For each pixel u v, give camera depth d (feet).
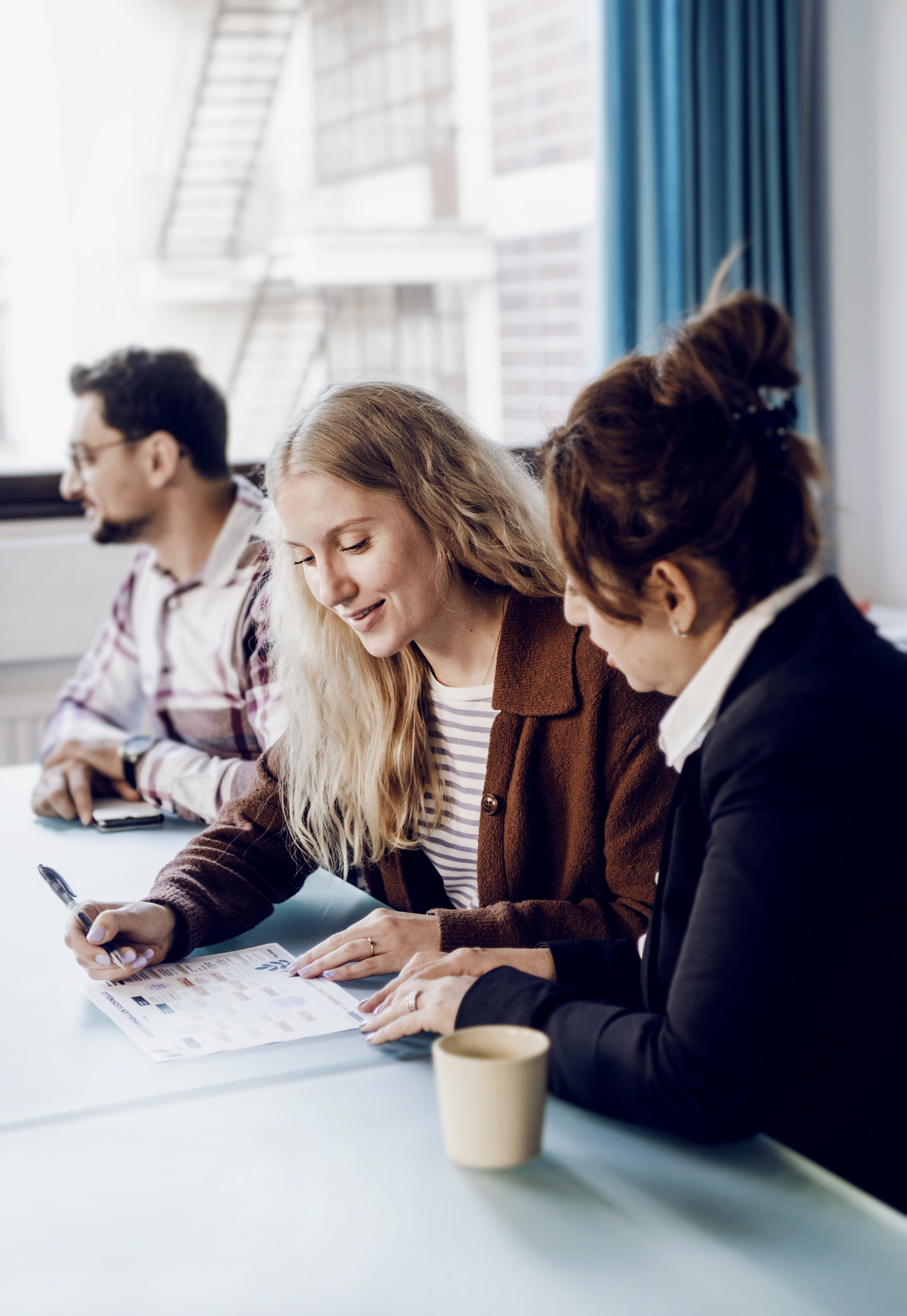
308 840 4.43
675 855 3.01
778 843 2.58
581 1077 2.82
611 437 2.72
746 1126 2.63
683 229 9.78
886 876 2.67
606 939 3.71
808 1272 2.24
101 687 6.95
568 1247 2.33
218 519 6.52
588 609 3.01
